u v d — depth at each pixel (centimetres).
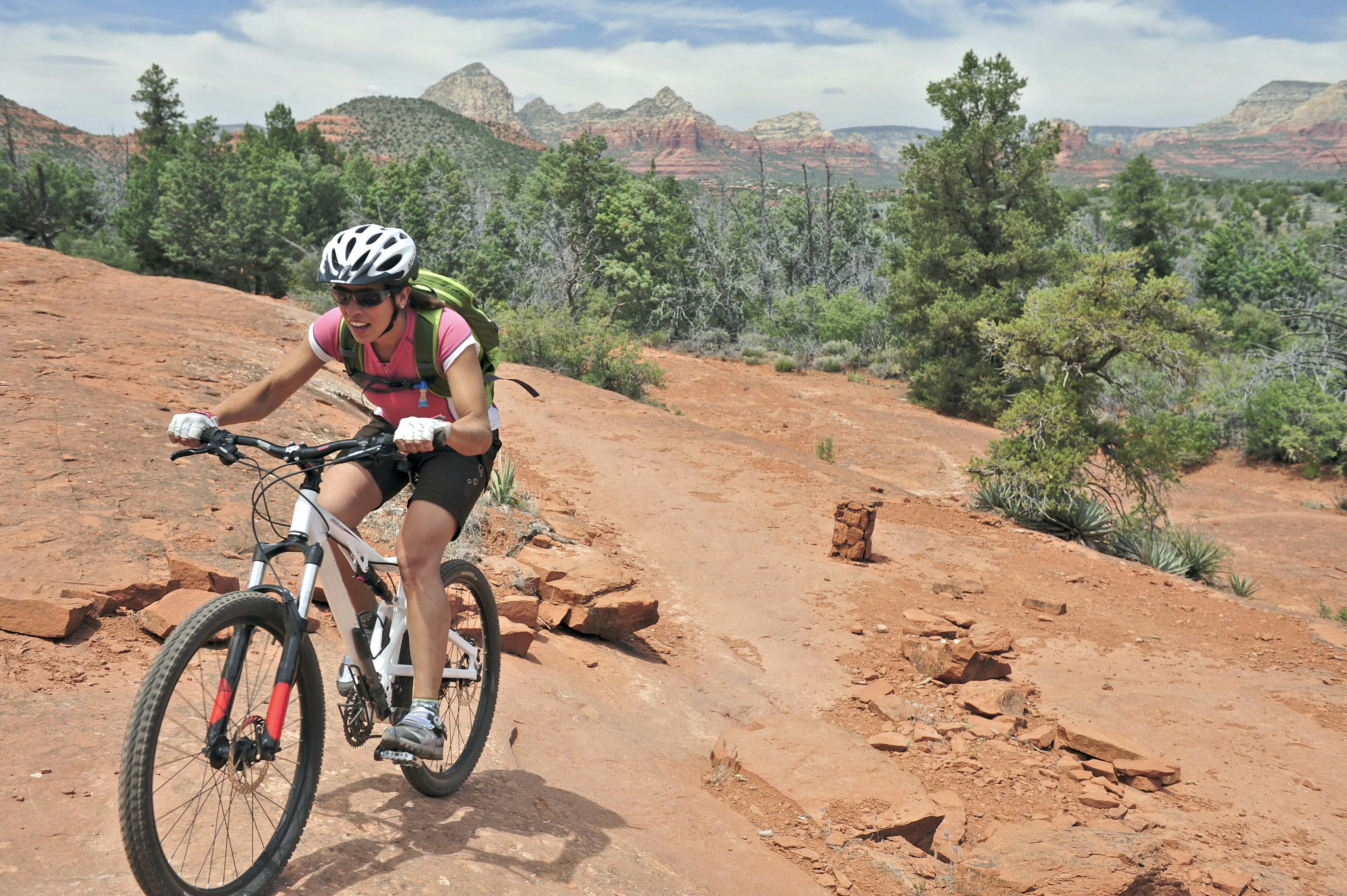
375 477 290
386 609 300
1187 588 1312
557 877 313
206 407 914
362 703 290
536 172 6156
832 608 1052
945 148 3316
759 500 1519
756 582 1123
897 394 3609
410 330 278
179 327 1377
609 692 696
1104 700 852
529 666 652
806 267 5331
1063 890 432
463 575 354
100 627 436
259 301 1914
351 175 7488
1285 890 532
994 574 1270
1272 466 2978
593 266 5359
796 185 5659
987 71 3328
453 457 296
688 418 2602
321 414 1108
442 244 5559
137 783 210
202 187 5862
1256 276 5366
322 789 322
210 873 247
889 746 687
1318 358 3278
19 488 561
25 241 6688
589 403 2241
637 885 334
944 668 852
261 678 260
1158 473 1777
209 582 490
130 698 378
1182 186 8581
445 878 281
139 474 645
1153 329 1728
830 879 461
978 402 3148
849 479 1777
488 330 298
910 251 3531
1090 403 1898
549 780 442
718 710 739
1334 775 723
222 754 232
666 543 1241
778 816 532
